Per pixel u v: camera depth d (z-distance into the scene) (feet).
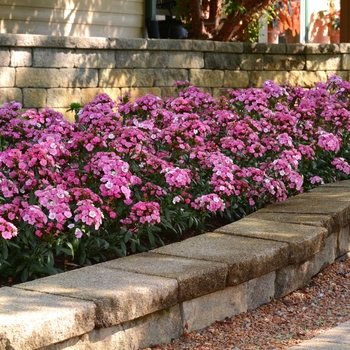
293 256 15.62
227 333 13.69
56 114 20.51
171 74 31.63
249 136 20.26
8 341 10.42
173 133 18.44
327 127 24.88
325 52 36.47
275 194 19.56
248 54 34.14
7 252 13.87
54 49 27.99
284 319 14.66
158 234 17.58
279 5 44.80
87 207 14.43
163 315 13.00
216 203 17.08
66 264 15.40
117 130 17.89
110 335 12.05
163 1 41.88
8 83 26.81
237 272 14.15
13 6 31.96
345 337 13.03
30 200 15.33
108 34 35.60
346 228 18.99
